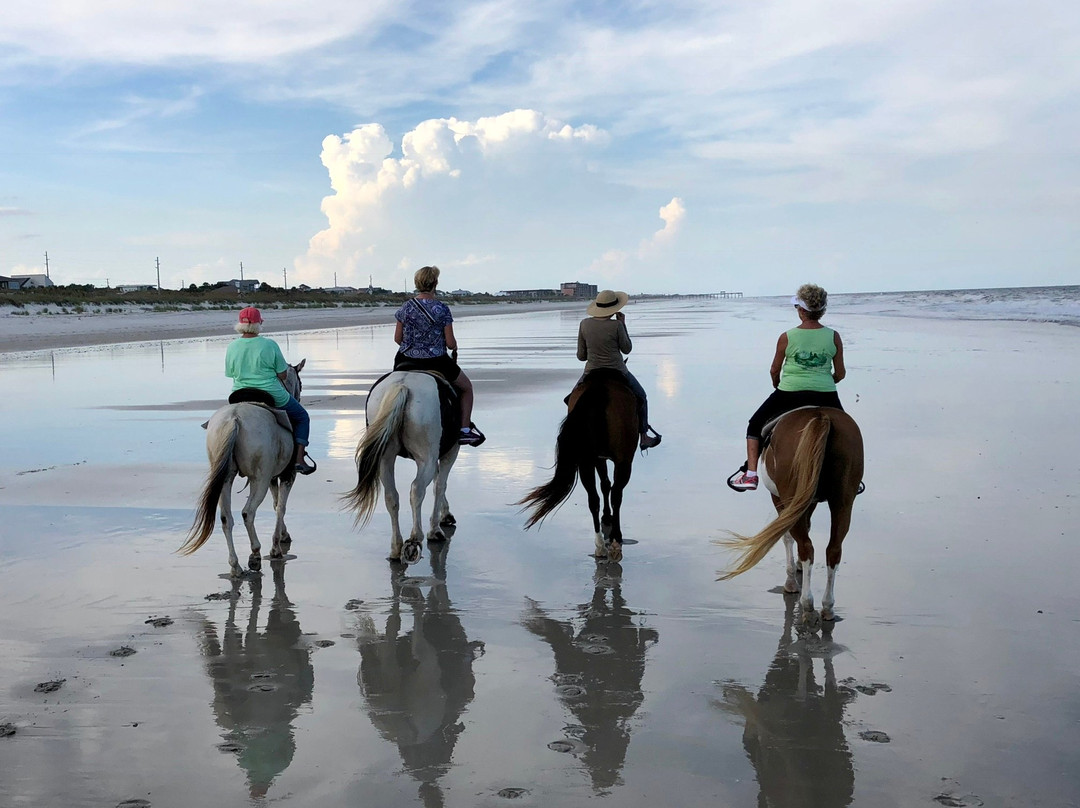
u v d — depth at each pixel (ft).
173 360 89.15
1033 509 26.86
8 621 18.88
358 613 19.43
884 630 17.93
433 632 18.24
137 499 30.09
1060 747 13.20
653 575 21.89
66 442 41.09
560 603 19.95
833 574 18.42
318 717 14.37
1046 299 281.13
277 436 23.15
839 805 11.73
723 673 16.01
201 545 23.25
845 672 15.96
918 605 19.25
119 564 23.06
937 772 12.53
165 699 15.05
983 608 18.99
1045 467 32.42
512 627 18.49
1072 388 53.57
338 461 36.58
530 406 51.34
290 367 27.63
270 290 371.35
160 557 23.68
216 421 22.02
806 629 18.07
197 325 179.01
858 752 13.12
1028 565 21.77
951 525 25.38
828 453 17.93
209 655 17.03
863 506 27.68
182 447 39.75
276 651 17.24
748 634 17.87
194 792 12.06
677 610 19.38
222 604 20.04
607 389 23.66
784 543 22.00
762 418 20.52
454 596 20.54
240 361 23.76
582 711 14.56
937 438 38.47
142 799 11.89
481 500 30.01
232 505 29.71
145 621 18.92
